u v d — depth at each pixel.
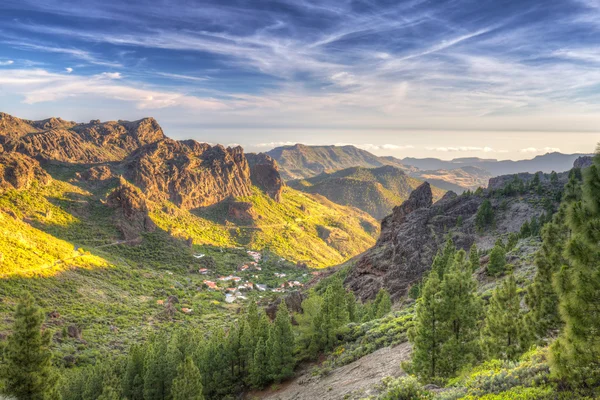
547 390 15.30
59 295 104.19
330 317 51.09
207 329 103.44
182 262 197.00
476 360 27.25
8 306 85.62
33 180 196.00
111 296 117.75
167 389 50.22
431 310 28.08
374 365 37.19
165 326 101.06
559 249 26.42
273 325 50.75
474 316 28.56
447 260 65.50
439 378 26.09
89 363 70.38
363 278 107.56
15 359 32.62
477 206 122.50
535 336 26.36
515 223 106.75
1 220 133.12
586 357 13.89
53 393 34.25
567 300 14.52
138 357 55.28
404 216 134.12
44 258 122.94
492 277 58.31
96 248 174.50
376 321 53.03
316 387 39.31
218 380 51.84
